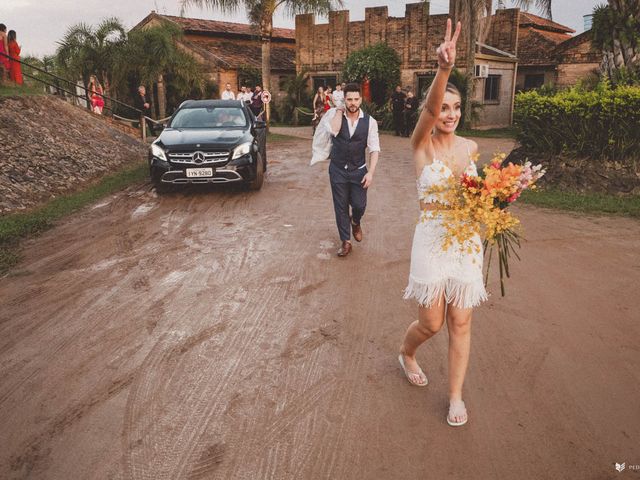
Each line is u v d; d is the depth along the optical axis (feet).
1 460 9.18
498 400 10.69
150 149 30.66
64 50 74.74
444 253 9.43
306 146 58.18
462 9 74.28
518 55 99.60
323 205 27.99
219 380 11.59
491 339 13.17
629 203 26.73
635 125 28.07
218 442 9.55
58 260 19.52
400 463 8.95
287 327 14.08
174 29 81.76
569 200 27.58
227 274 17.99
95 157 38.81
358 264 18.85
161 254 20.13
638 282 16.65
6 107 37.70
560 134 30.42
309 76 100.89
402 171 39.47
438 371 11.87
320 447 9.37
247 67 100.27
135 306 15.44
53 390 11.28
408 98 68.33
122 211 27.04
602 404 10.46
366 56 86.94
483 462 8.95
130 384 11.46
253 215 26.04
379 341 13.29
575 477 8.55
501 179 8.61
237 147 30.17
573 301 15.30
